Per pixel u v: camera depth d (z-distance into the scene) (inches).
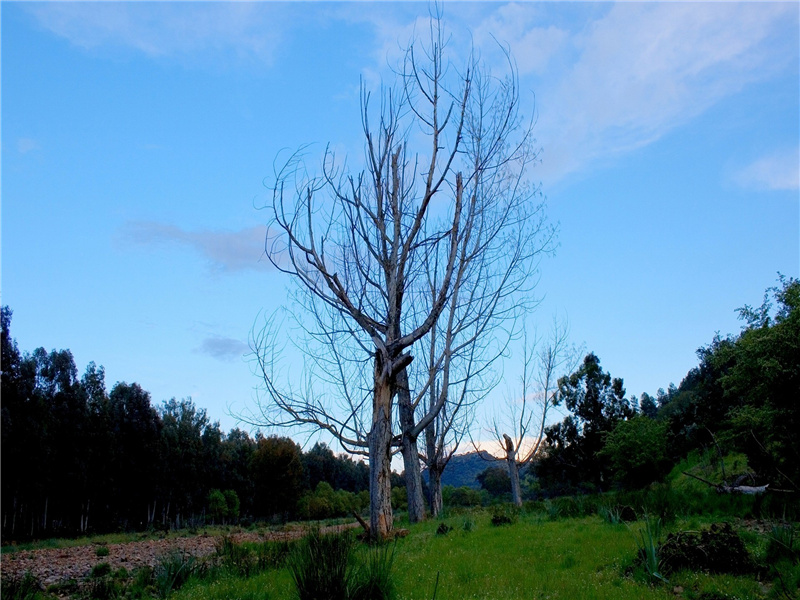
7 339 1493.6
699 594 250.2
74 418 1685.5
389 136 664.4
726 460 770.2
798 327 450.3
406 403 772.0
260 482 2044.8
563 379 1371.8
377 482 504.1
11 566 616.1
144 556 708.0
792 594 237.8
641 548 309.6
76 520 1781.5
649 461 872.3
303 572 278.7
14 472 1465.3
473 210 728.3
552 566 320.5
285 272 588.1
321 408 659.4
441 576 309.3
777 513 421.1
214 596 327.3
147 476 1918.1
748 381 498.6
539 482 1660.9
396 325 625.3
